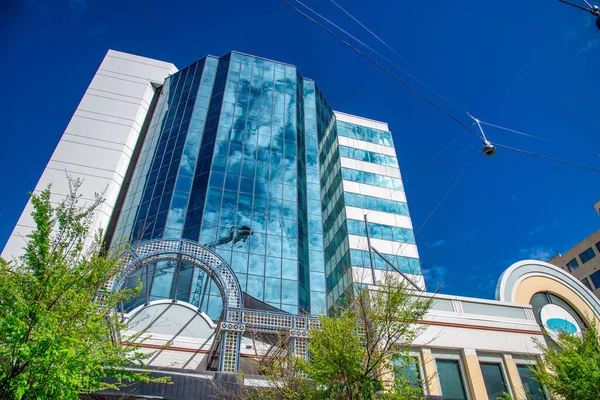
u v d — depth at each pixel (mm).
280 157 46000
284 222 41062
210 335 20828
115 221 41625
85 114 48312
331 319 13602
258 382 14438
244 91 50438
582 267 57938
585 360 15820
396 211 47531
